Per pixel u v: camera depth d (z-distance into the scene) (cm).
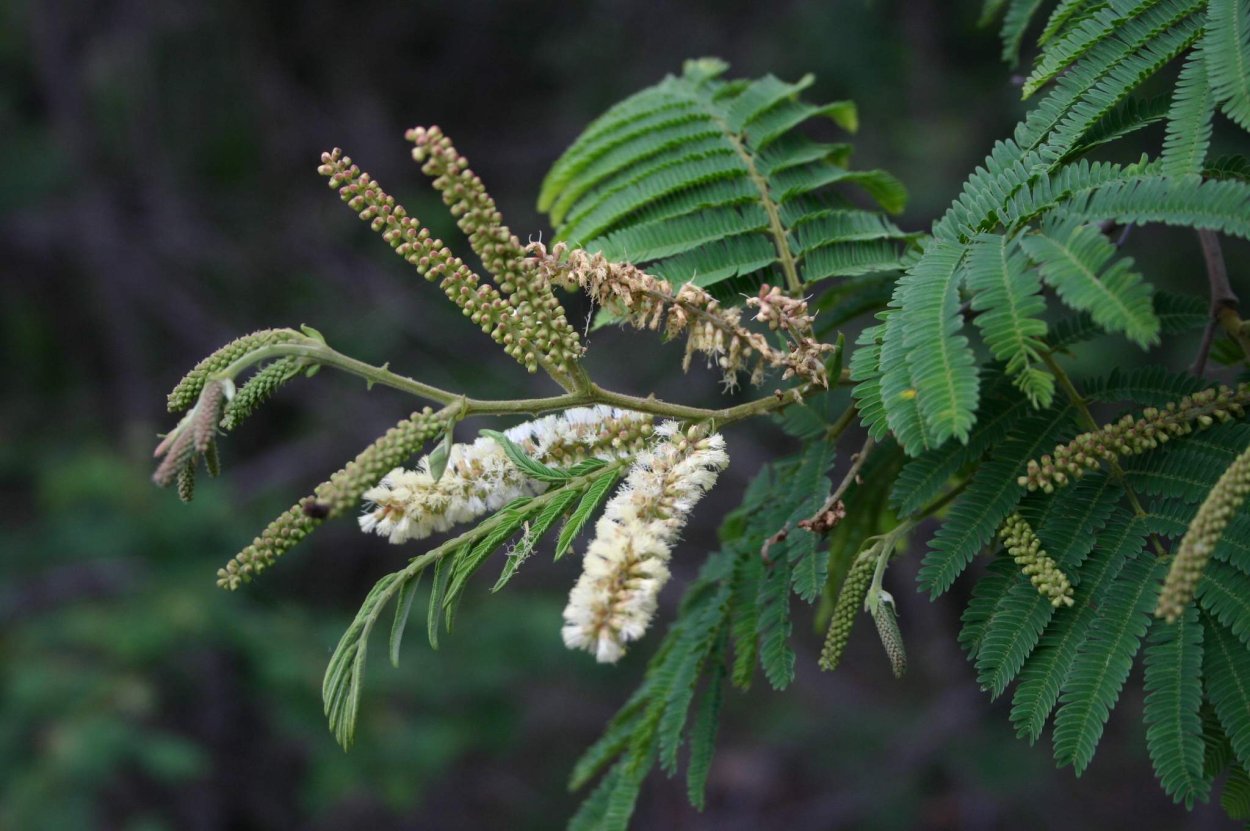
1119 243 206
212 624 755
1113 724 912
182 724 812
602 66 1162
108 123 1128
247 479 1034
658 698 233
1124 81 185
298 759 870
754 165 238
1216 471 176
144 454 883
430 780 885
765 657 208
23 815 632
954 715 959
